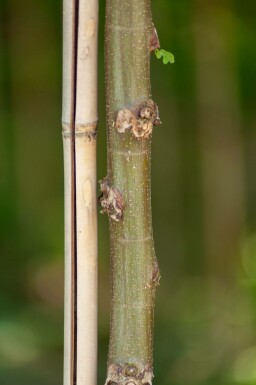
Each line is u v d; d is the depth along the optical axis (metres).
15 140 2.68
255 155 2.67
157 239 2.80
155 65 2.51
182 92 2.55
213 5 2.35
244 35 2.38
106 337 2.28
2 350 2.23
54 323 2.47
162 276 2.76
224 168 2.55
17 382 2.07
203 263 2.64
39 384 2.06
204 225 2.61
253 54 2.41
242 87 2.47
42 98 2.68
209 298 2.56
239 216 2.57
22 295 2.63
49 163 2.73
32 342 2.29
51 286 2.67
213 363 2.22
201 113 2.51
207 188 2.58
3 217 2.67
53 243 2.71
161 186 2.79
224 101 2.46
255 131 2.62
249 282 2.47
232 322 2.42
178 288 2.71
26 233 2.71
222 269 2.57
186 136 2.71
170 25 2.35
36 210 2.72
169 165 2.76
